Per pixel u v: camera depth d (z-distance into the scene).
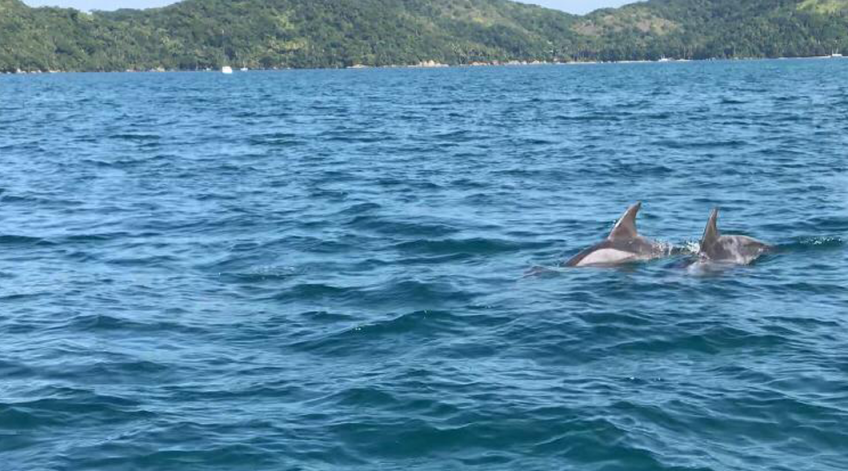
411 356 12.56
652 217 21.97
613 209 23.08
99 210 24.44
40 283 16.89
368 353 12.75
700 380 11.59
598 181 27.83
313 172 31.55
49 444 10.12
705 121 49.69
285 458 9.70
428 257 18.33
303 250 19.16
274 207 24.34
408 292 15.64
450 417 10.54
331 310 14.79
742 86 95.69
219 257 18.67
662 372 11.88
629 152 35.28
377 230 20.89
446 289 15.76
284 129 51.06
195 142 43.59
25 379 12.00
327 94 100.06
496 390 11.27
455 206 23.86
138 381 11.89
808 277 16.34
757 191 25.38
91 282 16.91
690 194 25.14
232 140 44.44
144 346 13.23
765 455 9.63
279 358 12.64
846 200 23.61
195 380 11.88
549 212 22.78
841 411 10.60
